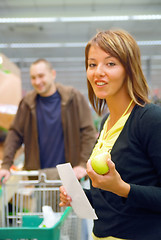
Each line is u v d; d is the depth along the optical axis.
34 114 2.32
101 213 1.04
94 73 1.01
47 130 2.32
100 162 0.84
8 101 3.37
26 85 19.05
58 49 12.76
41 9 8.70
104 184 0.85
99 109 1.29
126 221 0.96
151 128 0.91
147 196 0.88
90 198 1.20
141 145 0.95
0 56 3.80
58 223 1.13
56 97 2.37
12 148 2.25
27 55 13.66
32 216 1.59
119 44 0.97
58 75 18.55
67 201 1.05
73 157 2.29
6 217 1.90
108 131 1.06
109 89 0.99
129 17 8.50
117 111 1.07
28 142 2.35
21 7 8.56
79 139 2.29
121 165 0.96
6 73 3.56
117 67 0.98
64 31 10.60
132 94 0.98
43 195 1.83
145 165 0.95
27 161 2.36
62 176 1.00
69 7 8.59
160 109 0.95
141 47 12.76
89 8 8.62
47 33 10.79
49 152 2.32
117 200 0.97
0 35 10.90
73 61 15.13
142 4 8.37
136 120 0.96
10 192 2.09
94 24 9.85
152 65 16.33
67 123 2.30
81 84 20.81
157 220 0.93
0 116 2.92
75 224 1.65
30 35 10.97
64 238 1.29
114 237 0.98
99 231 1.05
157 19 8.80
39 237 1.04
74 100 2.31
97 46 0.99
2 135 3.10
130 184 0.89
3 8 8.61
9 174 1.92
